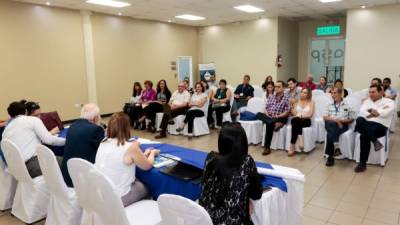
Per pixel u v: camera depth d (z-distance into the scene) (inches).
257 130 200.7
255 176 62.1
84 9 291.4
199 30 432.1
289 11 323.3
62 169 93.7
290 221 81.4
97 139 93.4
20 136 106.9
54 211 92.2
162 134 230.7
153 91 263.9
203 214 50.4
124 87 343.3
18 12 251.8
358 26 308.0
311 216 105.3
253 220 68.9
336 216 105.1
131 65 348.2
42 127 111.9
